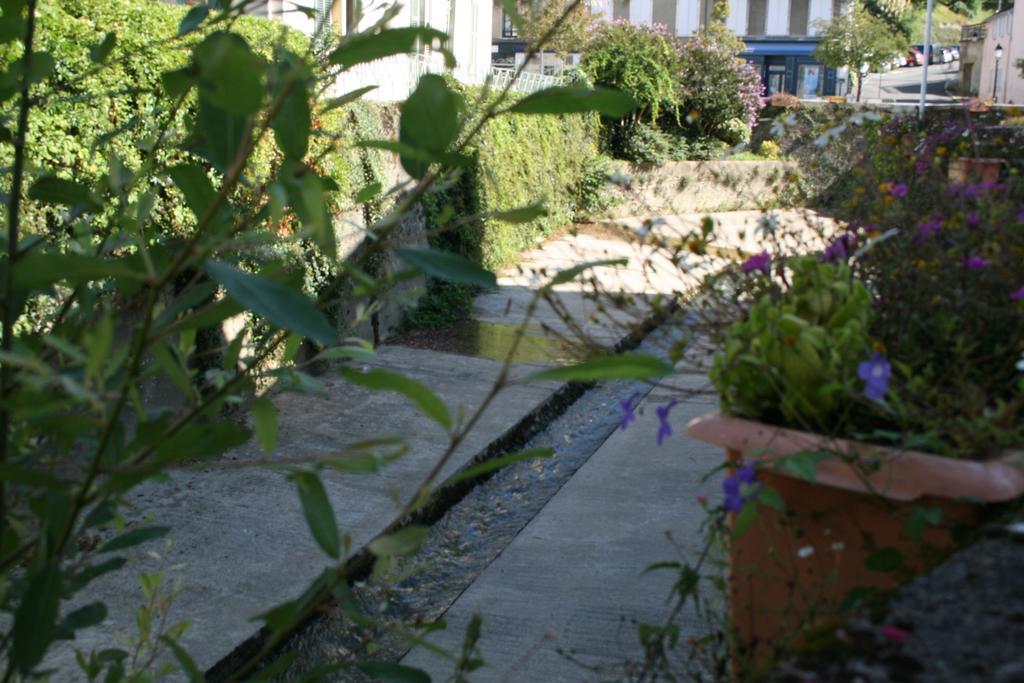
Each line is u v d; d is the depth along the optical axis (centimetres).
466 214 1047
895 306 200
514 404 690
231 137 126
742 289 223
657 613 386
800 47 4100
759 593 181
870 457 161
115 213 196
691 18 4119
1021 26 2692
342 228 741
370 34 143
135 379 129
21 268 112
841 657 97
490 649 371
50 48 471
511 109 139
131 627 372
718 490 512
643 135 1694
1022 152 416
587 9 1773
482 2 1556
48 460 172
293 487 524
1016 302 190
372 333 821
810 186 319
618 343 680
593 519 500
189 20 186
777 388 170
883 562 155
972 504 159
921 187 276
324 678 362
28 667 126
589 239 1358
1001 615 99
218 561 439
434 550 488
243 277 114
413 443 603
